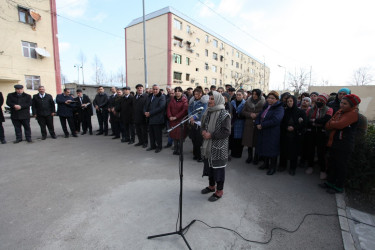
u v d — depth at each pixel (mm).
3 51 13734
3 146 5770
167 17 23953
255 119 4156
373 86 15734
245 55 42906
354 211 2816
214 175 2947
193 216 2578
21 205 2785
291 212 2703
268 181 3648
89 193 3129
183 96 5125
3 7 13484
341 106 3068
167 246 2070
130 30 27703
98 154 5121
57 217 2533
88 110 7484
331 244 2145
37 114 6457
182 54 26250
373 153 3197
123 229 2320
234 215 2613
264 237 2229
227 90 5832
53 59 16016
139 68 27438
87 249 2021
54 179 3621
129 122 6078
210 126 2805
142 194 3117
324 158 3697
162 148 5766
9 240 2129
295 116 3779
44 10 15211
